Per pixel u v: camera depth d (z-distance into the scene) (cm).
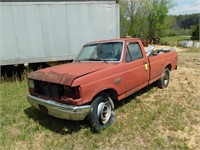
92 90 357
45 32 771
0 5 704
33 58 772
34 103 407
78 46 823
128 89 446
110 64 420
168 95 575
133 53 473
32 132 400
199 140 353
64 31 794
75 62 480
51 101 372
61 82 347
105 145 349
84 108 347
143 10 4422
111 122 410
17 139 378
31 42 761
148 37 4616
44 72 396
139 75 477
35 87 405
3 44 731
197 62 1280
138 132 382
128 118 436
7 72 802
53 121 438
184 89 628
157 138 360
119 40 463
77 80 338
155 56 557
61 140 370
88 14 810
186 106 497
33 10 743
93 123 372
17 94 624
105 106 395
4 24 721
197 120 423
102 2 822
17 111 498
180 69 980
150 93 590
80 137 374
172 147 336
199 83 692
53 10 766
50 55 791
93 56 474
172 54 665
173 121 419
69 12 785
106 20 843
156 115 448
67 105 347
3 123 437
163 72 614
